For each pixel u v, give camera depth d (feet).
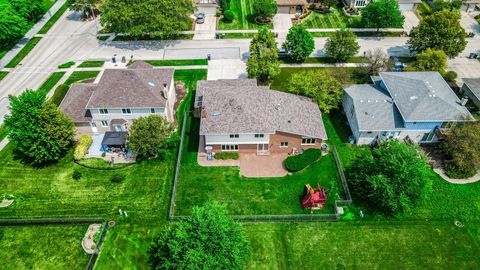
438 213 161.58
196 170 177.88
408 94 193.57
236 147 184.65
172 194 165.37
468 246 150.30
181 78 237.45
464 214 161.38
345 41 238.48
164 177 174.81
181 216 157.58
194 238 126.00
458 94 222.89
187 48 267.18
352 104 195.93
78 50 264.11
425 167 158.10
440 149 189.98
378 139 186.70
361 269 142.82
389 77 206.59
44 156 174.29
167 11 260.62
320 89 201.16
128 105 186.39
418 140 193.16
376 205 163.12
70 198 166.09
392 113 189.88
